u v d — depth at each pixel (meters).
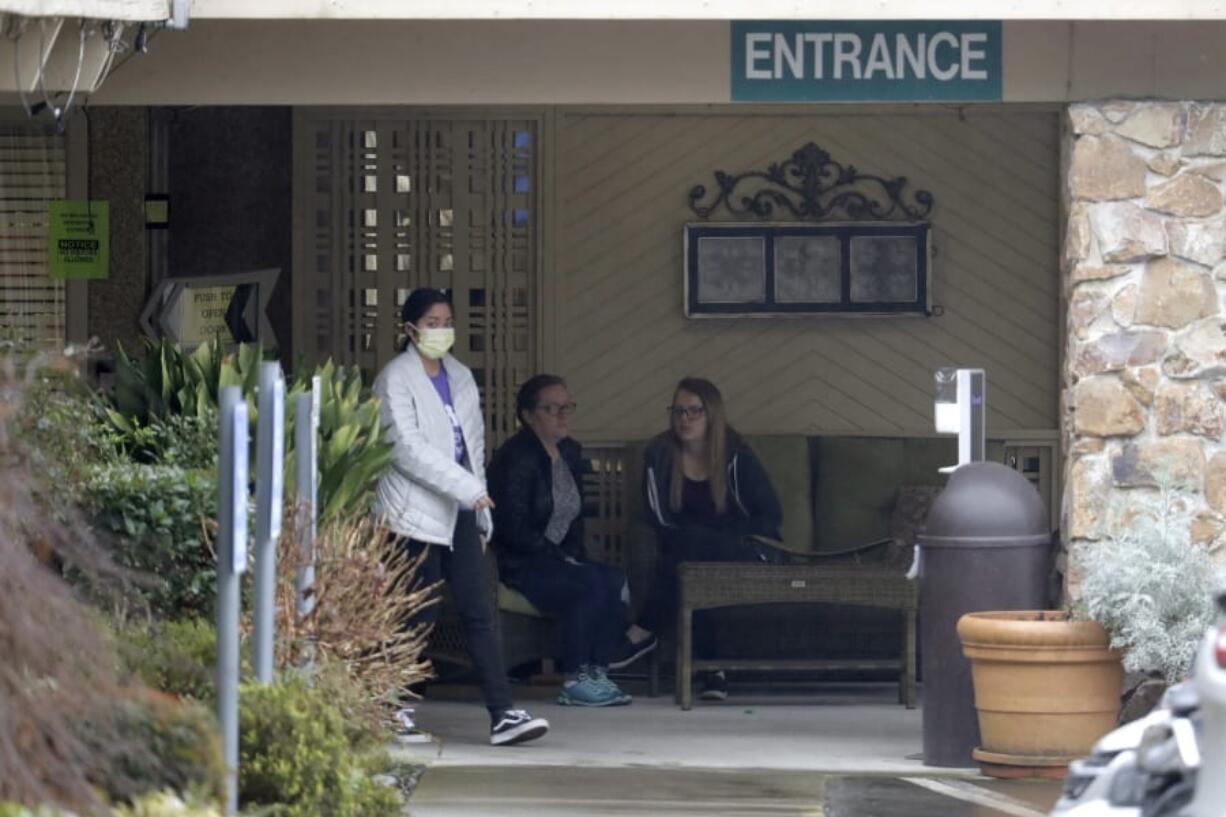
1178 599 29.05
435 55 31.98
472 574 31.95
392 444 30.48
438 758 31.02
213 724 18.92
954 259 44.12
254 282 42.75
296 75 31.86
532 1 28.55
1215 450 31.17
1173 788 15.99
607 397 43.91
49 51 26.83
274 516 21.28
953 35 31.92
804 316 43.91
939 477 42.06
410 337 31.84
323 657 25.02
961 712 30.45
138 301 42.53
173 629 23.73
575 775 29.38
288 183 43.44
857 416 44.03
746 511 39.78
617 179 43.88
